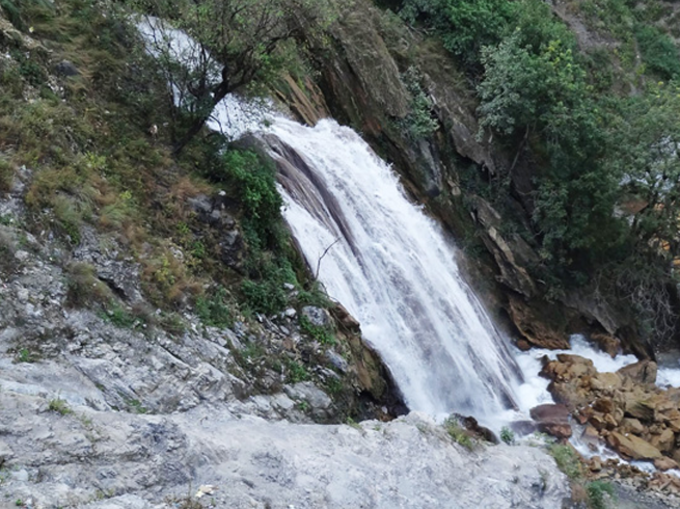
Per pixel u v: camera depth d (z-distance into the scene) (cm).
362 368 1705
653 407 2291
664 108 2928
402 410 1822
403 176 2673
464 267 2678
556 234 2836
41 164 1351
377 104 2666
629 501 1897
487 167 2919
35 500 833
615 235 2922
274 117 2166
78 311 1223
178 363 1266
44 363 1126
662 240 3033
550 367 2477
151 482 955
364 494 1105
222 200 1634
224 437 1129
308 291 1697
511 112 2880
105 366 1182
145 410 1165
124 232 1380
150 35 1859
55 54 1619
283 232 1748
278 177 1861
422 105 2819
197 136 1764
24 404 966
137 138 1623
